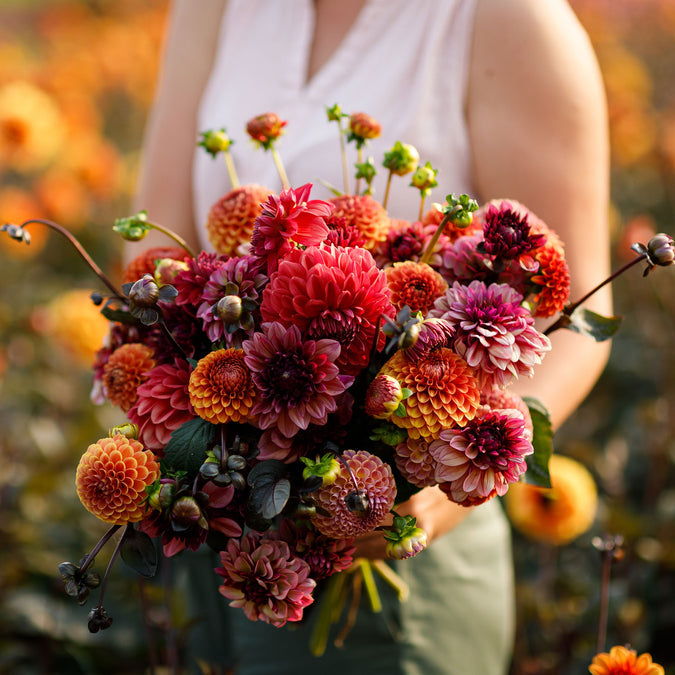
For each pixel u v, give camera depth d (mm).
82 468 1294
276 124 1484
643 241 3332
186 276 1358
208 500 1276
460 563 1863
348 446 1344
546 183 1578
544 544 2832
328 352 1279
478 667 1907
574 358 1592
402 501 1375
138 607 2617
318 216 1319
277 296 1289
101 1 9977
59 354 3648
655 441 3262
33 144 3971
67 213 4500
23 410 3406
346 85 1720
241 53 1825
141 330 1447
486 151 1615
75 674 2613
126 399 1420
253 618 1324
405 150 1422
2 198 4449
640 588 2840
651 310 4332
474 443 1305
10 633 2586
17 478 2869
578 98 1583
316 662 1854
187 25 1906
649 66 8320
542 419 1434
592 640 2627
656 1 9219
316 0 1806
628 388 4125
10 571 2654
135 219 1436
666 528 3051
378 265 1417
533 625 2748
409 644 1835
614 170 6027
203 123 1846
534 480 1436
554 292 1369
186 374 1347
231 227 1458
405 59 1678
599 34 7855
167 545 1310
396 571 1811
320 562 1344
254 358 1283
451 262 1380
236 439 1312
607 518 2898
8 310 4121
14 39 10688
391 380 1281
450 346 1325
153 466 1297
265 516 1267
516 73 1591
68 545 2826
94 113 6379
